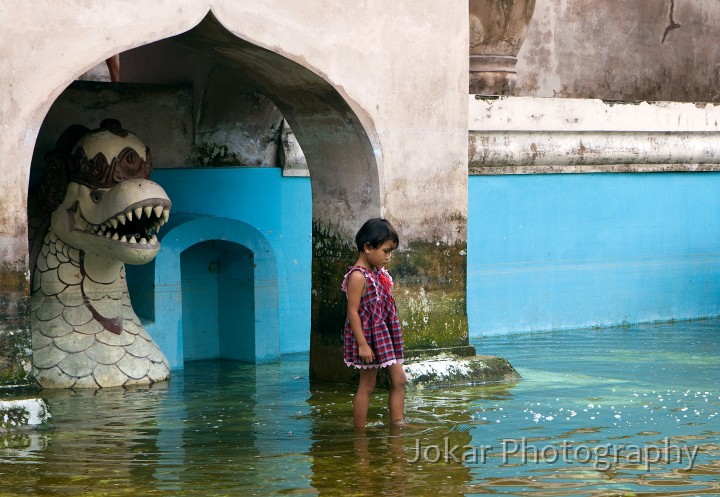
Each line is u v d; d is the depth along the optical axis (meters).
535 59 12.66
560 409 6.98
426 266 8.22
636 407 7.02
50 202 8.26
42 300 8.27
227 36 7.25
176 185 9.53
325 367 8.38
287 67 7.60
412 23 8.02
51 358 8.05
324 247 8.38
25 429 6.41
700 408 6.96
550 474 5.27
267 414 6.93
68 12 6.62
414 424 6.54
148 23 6.89
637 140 11.43
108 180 8.02
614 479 5.15
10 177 6.47
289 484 5.12
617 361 9.13
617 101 11.15
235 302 9.63
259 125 9.75
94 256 8.35
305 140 8.34
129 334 8.43
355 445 5.97
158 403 7.37
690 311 12.25
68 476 5.29
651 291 11.91
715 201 12.40
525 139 10.63
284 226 9.97
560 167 11.05
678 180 12.05
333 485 5.09
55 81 6.60
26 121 6.51
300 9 7.44
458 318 8.42
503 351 9.74
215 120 9.65
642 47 13.66
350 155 8.04
